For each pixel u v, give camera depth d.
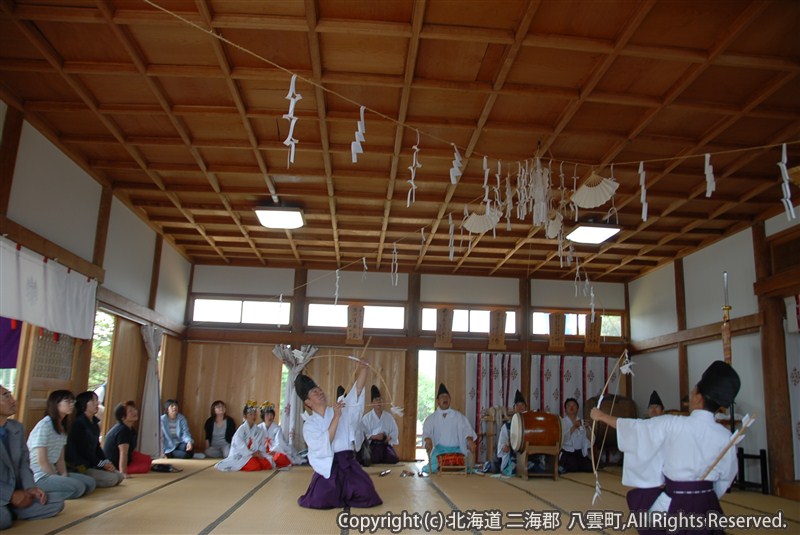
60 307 5.99
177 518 4.36
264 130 5.78
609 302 11.02
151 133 5.94
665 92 4.86
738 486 7.24
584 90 4.78
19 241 5.28
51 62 4.62
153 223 8.66
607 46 4.21
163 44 4.43
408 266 10.78
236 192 7.32
